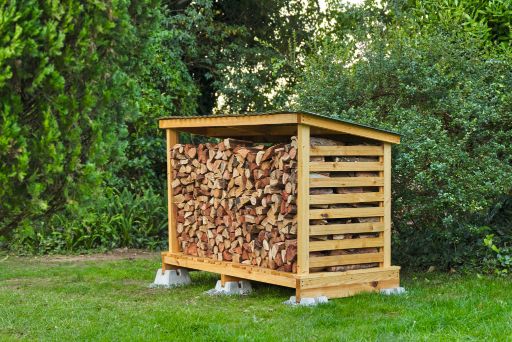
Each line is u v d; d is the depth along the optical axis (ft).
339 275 27.35
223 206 29.66
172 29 49.65
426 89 30.89
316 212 27.07
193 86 50.57
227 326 24.06
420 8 35.17
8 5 19.69
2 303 27.55
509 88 31.91
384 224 28.58
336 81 32.83
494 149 30.71
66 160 20.31
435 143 29.89
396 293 28.07
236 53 54.44
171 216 31.83
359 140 29.40
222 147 29.66
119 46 21.34
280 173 27.58
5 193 19.97
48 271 33.94
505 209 33.30
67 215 21.49
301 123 26.48
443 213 31.53
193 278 32.42
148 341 22.84
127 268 34.63
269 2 55.98
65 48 20.40
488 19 34.35
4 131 19.31
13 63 19.65
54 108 20.26
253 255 28.63
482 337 22.54
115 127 21.75
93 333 23.65
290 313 25.52
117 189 45.57
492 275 31.09
